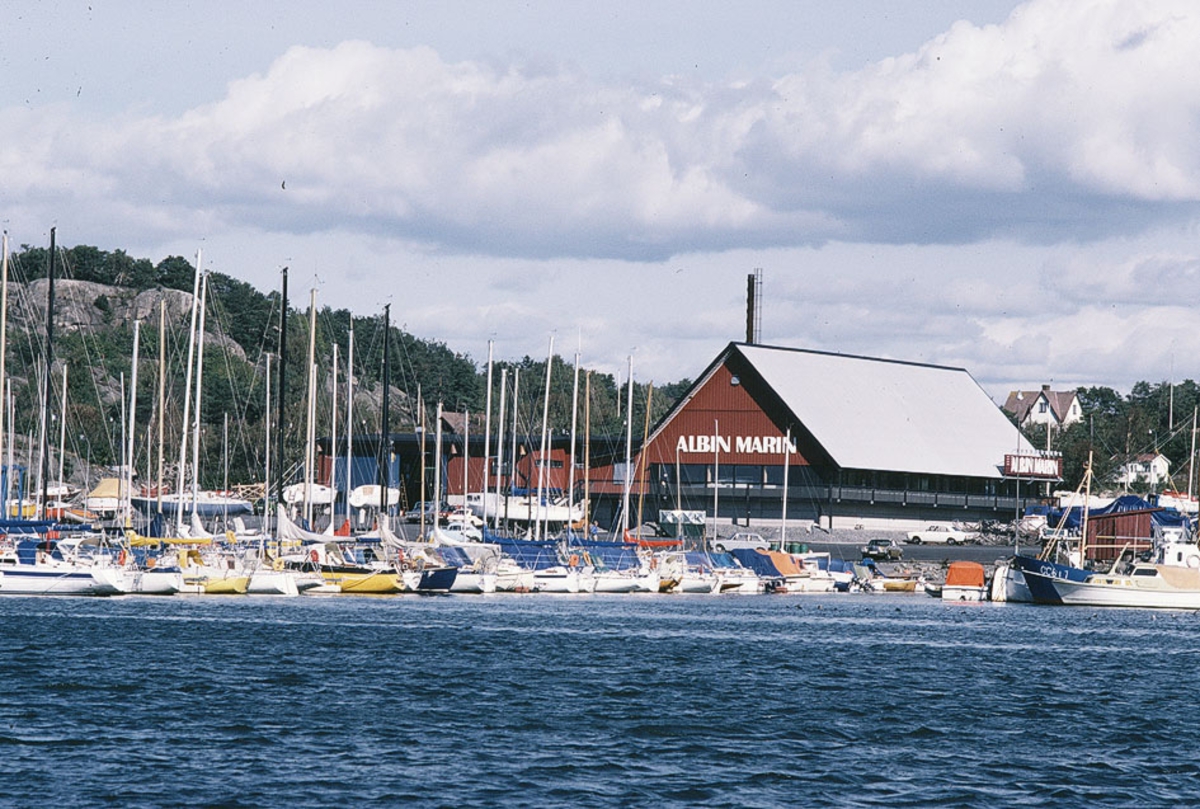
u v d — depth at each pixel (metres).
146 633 168.25
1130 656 171.00
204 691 122.00
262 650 153.12
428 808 81.00
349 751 96.25
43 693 119.00
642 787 87.06
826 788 87.94
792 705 121.31
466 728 105.94
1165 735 110.31
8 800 81.31
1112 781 92.12
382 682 129.75
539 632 182.75
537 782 87.69
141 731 102.25
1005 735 108.69
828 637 188.25
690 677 138.50
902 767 95.06
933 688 135.25
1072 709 123.19
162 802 81.50
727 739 103.75
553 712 114.12
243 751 95.75
